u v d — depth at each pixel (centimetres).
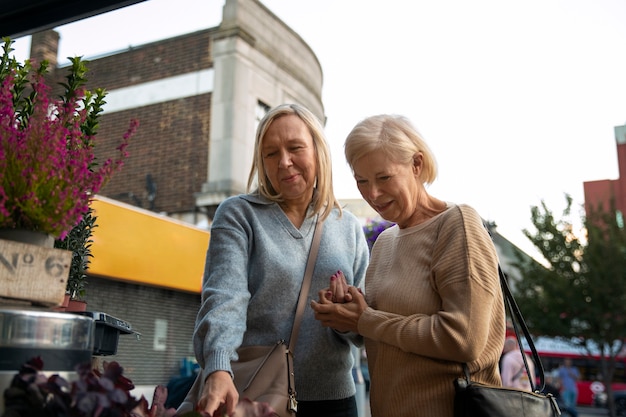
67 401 98
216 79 1253
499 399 151
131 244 868
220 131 1230
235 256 183
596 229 1596
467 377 161
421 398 163
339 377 194
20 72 170
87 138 174
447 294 162
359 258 212
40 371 104
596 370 2244
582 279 1609
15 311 108
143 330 932
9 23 245
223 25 1262
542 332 1698
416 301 170
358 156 176
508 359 806
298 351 187
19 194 118
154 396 123
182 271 973
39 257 117
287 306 188
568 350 2292
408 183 177
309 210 200
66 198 122
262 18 1329
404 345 164
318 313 180
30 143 122
